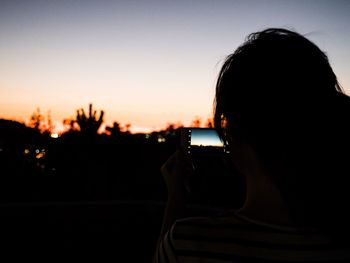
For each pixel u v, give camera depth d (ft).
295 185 1.58
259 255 1.55
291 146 1.58
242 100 1.69
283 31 1.82
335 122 1.60
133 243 14.88
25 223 14.20
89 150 31.35
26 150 30.12
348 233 1.58
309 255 1.53
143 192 25.07
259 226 1.63
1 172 26.91
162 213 16.28
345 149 1.59
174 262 1.64
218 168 4.75
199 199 15.65
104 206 15.74
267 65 1.67
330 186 1.56
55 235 14.61
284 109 1.59
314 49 1.75
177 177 2.60
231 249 1.58
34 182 26.23
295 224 1.60
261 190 1.69
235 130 1.75
